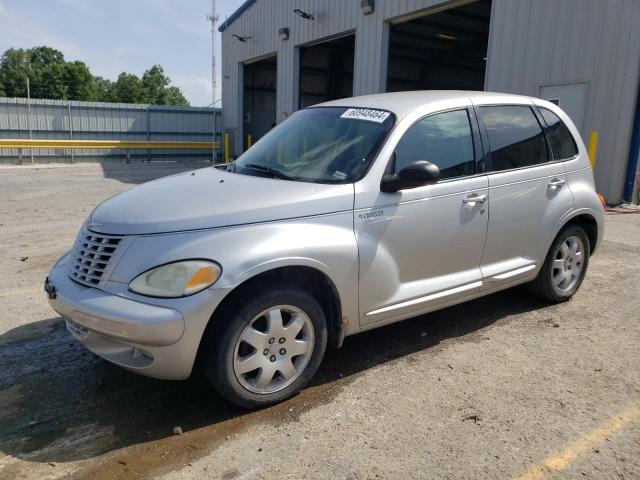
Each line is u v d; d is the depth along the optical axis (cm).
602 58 999
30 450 285
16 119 2222
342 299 341
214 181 370
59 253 680
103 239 314
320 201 334
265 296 309
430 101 406
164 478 263
